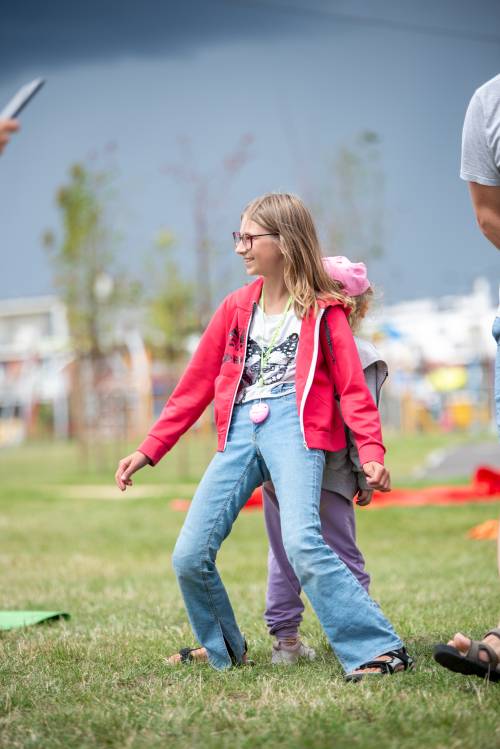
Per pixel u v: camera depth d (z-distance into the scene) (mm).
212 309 37750
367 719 5922
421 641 8211
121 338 47844
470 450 46094
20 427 78562
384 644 6965
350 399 7234
